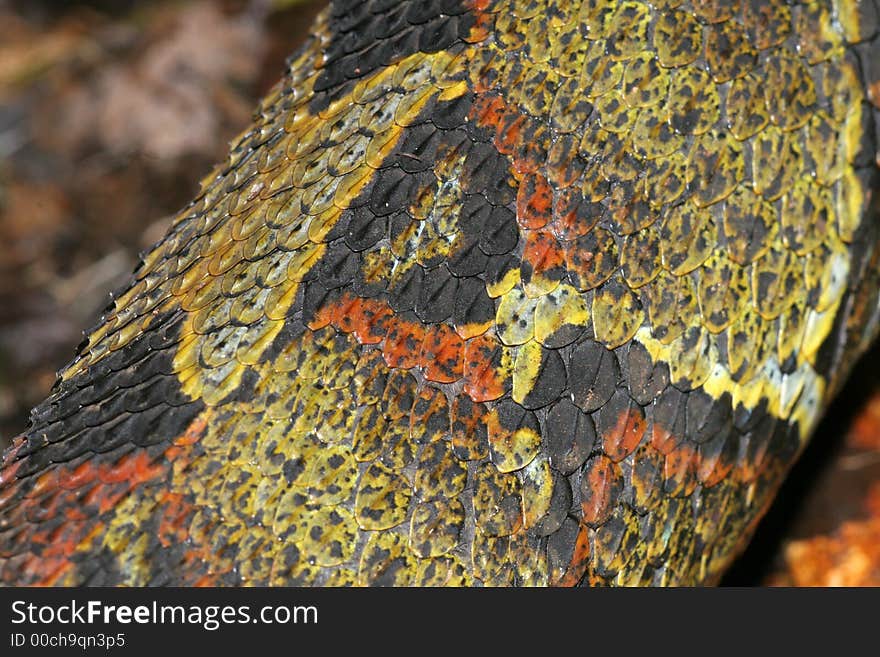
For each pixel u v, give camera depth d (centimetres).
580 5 32
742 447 32
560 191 31
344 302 31
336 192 31
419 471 31
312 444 31
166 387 31
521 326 31
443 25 32
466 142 31
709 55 32
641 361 31
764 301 32
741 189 32
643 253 31
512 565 31
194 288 32
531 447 31
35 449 31
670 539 32
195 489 30
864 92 32
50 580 30
